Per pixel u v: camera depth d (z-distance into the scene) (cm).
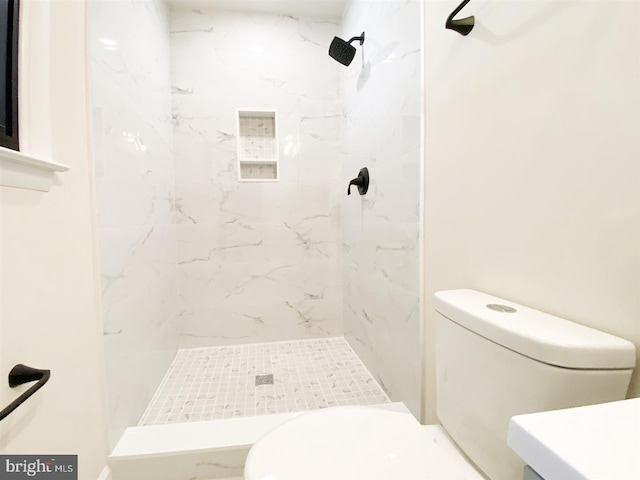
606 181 49
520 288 67
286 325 211
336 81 208
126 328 114
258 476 53
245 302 205
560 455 26
